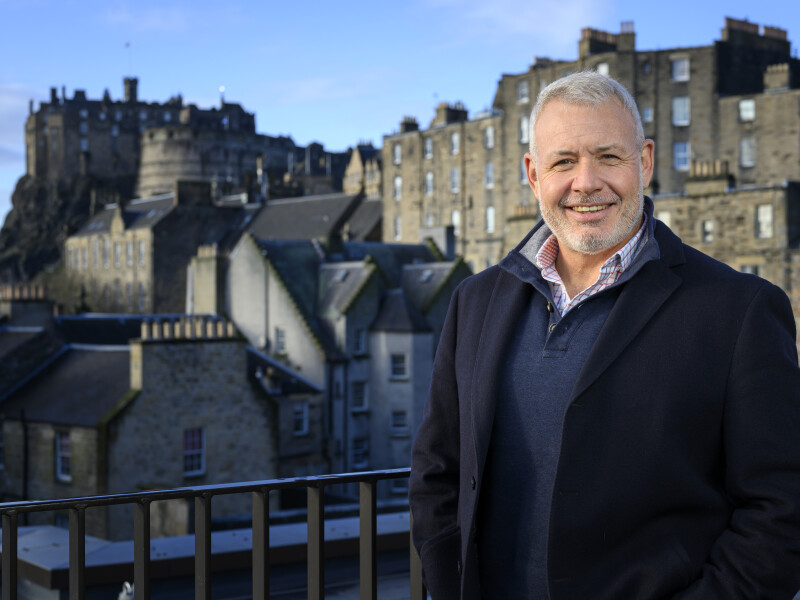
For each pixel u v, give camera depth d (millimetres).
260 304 48344
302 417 41219
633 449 2598
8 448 32969
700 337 2617
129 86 169250
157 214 94750
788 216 46094
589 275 2908
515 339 2947
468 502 2879
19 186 163125
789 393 2521
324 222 89562
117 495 3150
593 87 2801
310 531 3398
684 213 49344
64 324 40125
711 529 2590
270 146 158750
